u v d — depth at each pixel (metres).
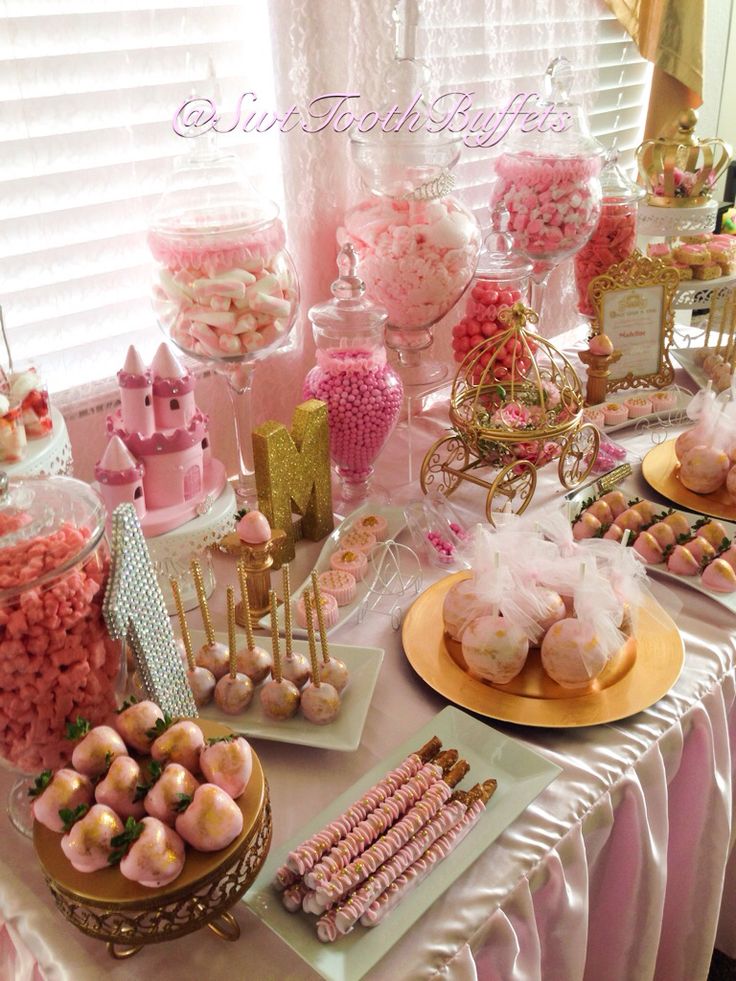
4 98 1.09
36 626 0.70
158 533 1.04
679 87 2.10
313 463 1.20
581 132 1.55
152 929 0.63
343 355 1.24
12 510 0.76
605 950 0.97
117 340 1.30
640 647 1.01
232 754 0.67
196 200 1.19
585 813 0.83
